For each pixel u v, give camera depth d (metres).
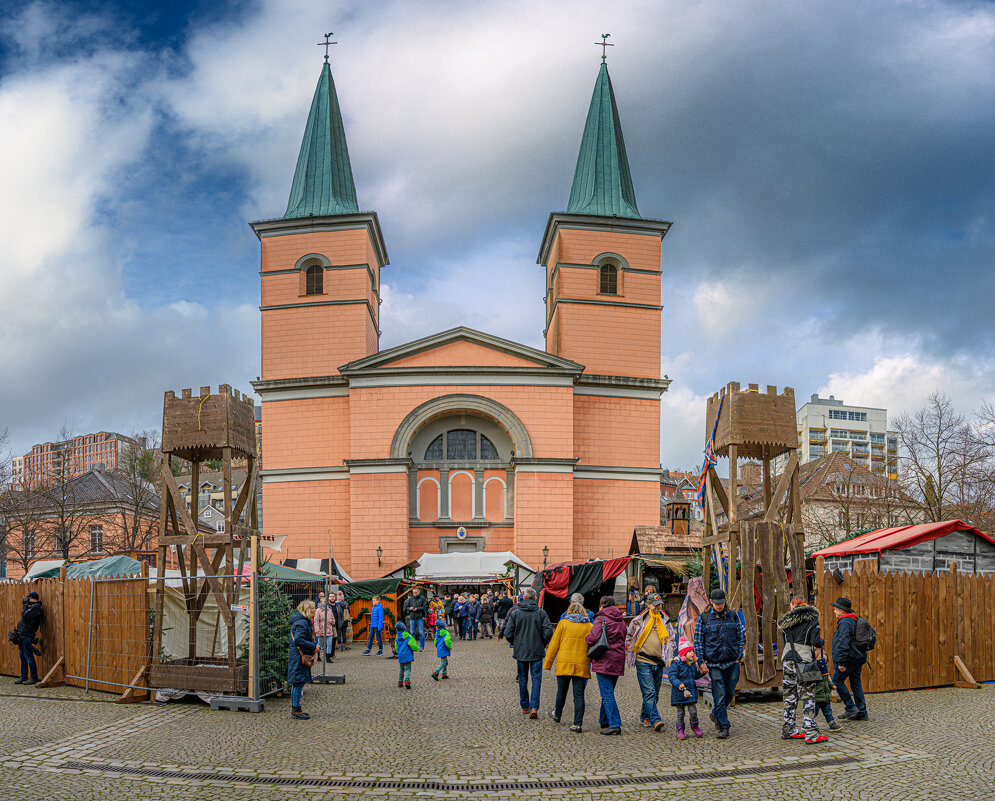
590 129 51.53
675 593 33.75
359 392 45.16
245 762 10.88
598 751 11.46
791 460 16.27
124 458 76.94
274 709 14.90
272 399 47.00
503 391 45.00
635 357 47.91
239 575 15.61
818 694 12.03
